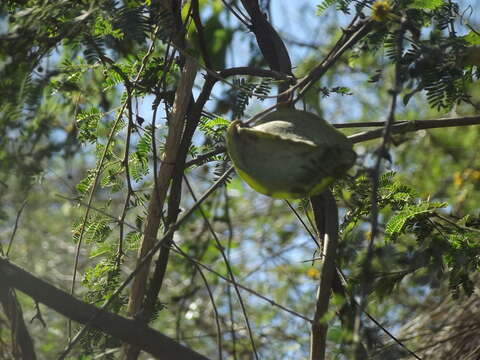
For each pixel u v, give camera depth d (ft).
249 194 41.83
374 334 14.84
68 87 17.58
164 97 17.42
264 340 31.99
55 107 18.29
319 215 17.44
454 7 16.76
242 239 38.81
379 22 15.12
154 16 15.07
